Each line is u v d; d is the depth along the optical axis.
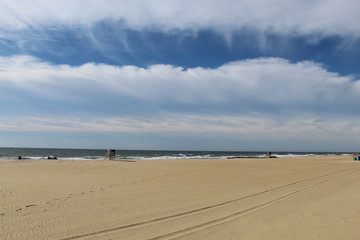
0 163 22.42
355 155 48.91
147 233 5.67
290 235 5.72
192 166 22.88
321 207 8.28
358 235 5.72
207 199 9.16
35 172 16.16
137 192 10.18
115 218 6.63
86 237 5.33
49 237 5.25
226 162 29.88
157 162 27.98
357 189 11.80
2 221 6.13
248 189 11.41
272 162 31.42
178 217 6.91
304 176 16.61
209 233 5.79
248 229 6.10
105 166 21.67
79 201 8.34
